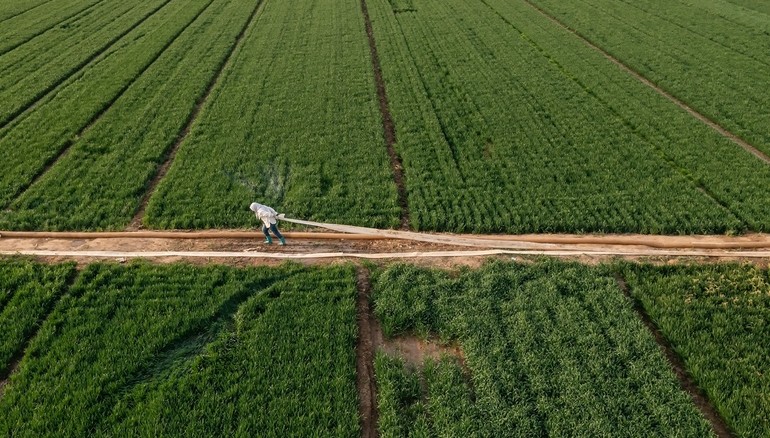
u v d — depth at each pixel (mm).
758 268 14016
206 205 16969
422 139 21047
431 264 14516
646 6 38562
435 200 17219
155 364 11352
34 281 13484
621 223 16016
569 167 18984
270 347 11656
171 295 13133
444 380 10984
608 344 11742
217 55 29891
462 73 27359
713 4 38781
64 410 10203
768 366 11086
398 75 27266
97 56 30375
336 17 36781
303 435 9828
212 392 10641
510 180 18359
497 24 35094
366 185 18156
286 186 18062
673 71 27109
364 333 12375
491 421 10117
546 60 29000
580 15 36719
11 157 19719
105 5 40188
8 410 10258
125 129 21812
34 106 24078
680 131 21344
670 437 9734
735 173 18484
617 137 21016
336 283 13500
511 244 15367
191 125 22297
